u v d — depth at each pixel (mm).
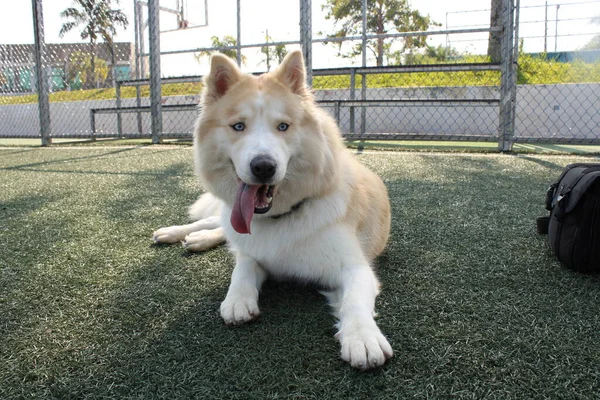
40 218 1334
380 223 998
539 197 1455
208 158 881
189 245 1021
